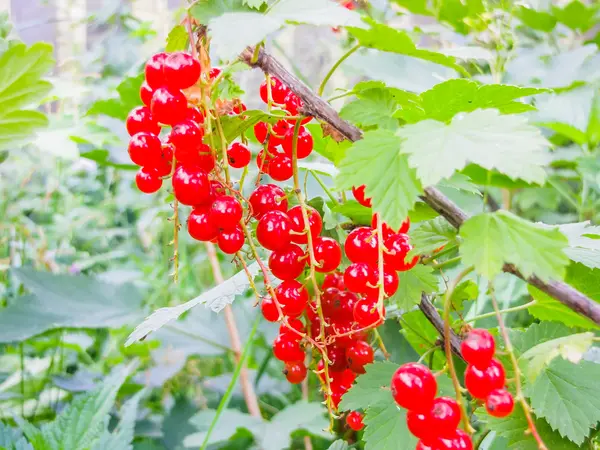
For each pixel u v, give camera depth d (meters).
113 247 0.49
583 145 0.36
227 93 0.15
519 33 0.50
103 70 0.53
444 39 0.39
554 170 0.43
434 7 0.36
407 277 0.17
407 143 0.12
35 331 0.30
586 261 0.16
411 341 0.22
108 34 0.55
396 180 0.12
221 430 0.24
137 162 0.14
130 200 0.48
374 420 0.16
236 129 0.15
